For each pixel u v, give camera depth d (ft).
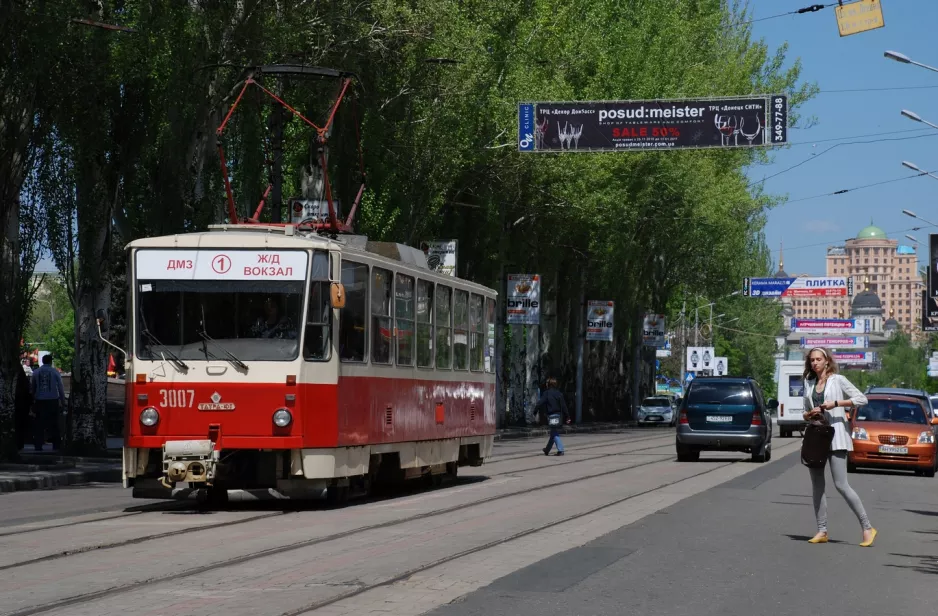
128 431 61.72
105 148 104.88
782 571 42.42
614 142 132.26
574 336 259.60
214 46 110.42
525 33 157.17
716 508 66.33
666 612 33.60
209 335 61.87
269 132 121.70
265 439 61.00
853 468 114.21
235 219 82.64
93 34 97.91
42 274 102.83
